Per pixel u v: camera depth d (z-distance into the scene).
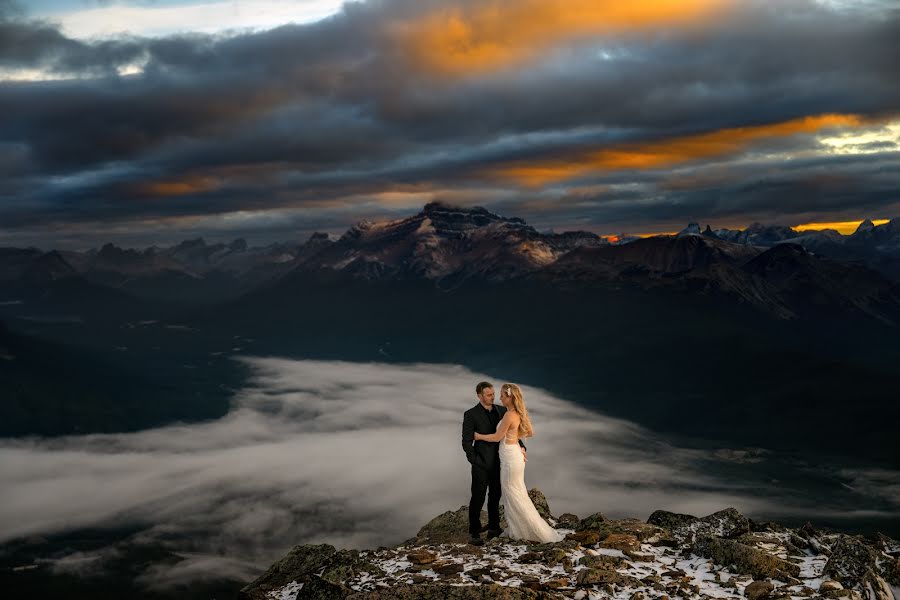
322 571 14.02
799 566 11.26
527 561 11.99
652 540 13.36
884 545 11.80
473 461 13.80
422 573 11.88
